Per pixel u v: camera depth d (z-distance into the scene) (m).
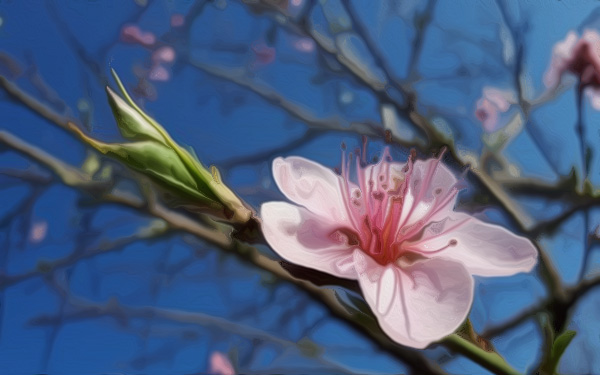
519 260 0.16
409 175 0.18
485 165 0.33
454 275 0.16
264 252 0.16
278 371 0.36
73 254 0.37
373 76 0.37
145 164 0.15
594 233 0.28
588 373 0.37
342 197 0.17
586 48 0.26
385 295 0.16
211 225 0.15
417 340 0.15
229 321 0.37
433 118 0.40
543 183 0.30
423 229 0.17
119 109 0.15
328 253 0.16
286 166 0.17
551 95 0.35
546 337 0.16
